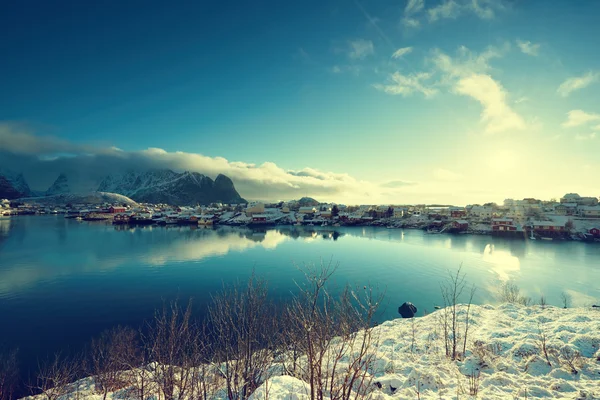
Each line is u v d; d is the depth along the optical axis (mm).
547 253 94875
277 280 65875
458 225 146625
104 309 49625
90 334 39844
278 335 18531
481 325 23781
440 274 72062
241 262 85188
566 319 21922
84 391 20750
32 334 40000
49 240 122812
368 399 12578
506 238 125875
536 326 21031
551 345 16656
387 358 18062
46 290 59875
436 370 15961
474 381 14430
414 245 115125
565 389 12938
